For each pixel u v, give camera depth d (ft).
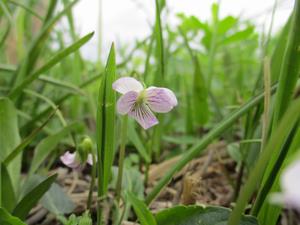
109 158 0.16
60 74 0.48
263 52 0.26
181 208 0.16
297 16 0.15
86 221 0.16
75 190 0.28
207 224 0.16
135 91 0.18
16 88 0.24
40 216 0.24
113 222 0.22
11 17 0.30
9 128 0.20
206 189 0.29
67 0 0.34
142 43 0.33
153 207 0.26
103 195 0.17
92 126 0.44
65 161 0.20
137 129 0.32
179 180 0.30
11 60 0.50
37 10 0.50
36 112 0.36
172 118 0.42
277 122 0.16
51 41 0.44
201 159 0.33
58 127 0.38
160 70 0.23
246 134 0.24
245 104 0.19
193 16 0.37
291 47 0.16
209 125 0.40
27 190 0.21
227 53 0.50
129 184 0.22
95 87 0.45
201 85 0.32
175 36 0.42
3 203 0.18
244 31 0.35
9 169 0.20
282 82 0.16
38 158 0.22
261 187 0.16
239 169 0.25
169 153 0.37
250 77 0.54
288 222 0.24
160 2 0.28
